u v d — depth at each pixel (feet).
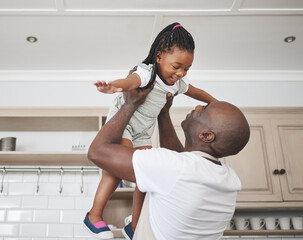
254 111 10.01
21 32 8.80
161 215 3.32
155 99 4.01
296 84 11.65
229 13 8.26
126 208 9.70
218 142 3.48
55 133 10.45
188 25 8.73
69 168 9.91
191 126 3.67
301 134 9.85
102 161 3.39
